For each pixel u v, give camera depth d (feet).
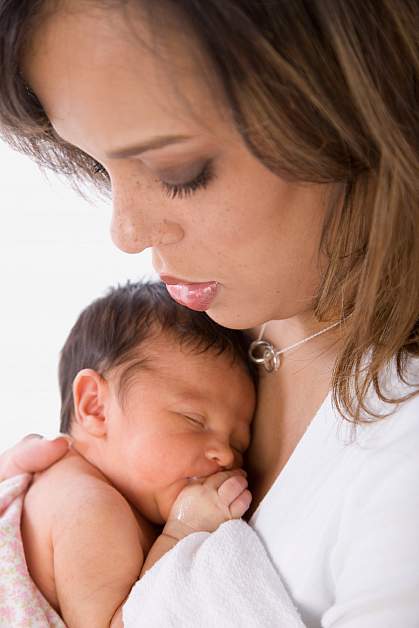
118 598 3.99
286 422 4.09
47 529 4.26
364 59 2.86
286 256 3.24
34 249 7.72
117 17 2.76
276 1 2.74
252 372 4.46
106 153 3.04
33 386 7.52
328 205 3.16
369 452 3.20
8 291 7.70
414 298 3.20
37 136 3.53
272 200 3.08
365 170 3.08
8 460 4.69
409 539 2.96
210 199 3.08
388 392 3.27
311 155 2.93
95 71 2.84
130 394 4.52
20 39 2.93
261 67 2.77
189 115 2.83
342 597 3.09
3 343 7.60
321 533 3.27
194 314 4.61
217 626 3.37
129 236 3.23
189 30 2.72
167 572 3.57
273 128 2.85
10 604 4.15
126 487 4.53
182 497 4.19
